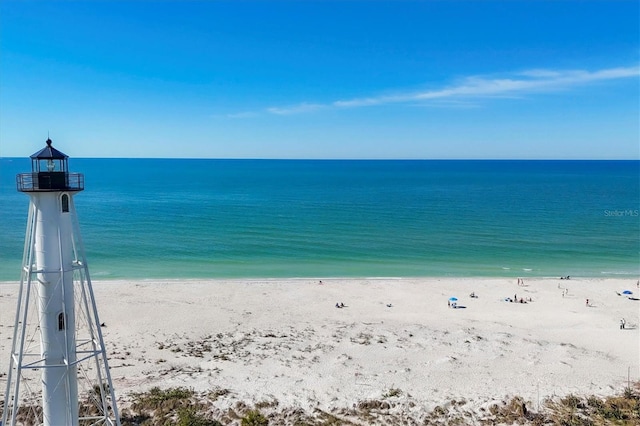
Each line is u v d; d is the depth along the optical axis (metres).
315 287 58.00
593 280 62.84
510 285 60.09
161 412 28.28
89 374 33.47
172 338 41.03
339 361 36.47
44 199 19.55
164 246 81.00
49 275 19.80
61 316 20.25
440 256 76.75
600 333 43.34
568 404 29.75
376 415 28.50
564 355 37.69
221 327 44.03
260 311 48.88
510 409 29.09
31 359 35.53
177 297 52.78
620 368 35.38
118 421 22.27
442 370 34.94
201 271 66.81
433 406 29.44
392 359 36.91
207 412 28.30
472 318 47.72
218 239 86.94
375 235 92.12
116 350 38.06
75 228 21.05
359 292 56.31
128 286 56.53
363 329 43.88
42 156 19.23
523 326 45.38
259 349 38.88
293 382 32.75
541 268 70.50
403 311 49.81
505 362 36.38
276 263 71.69
